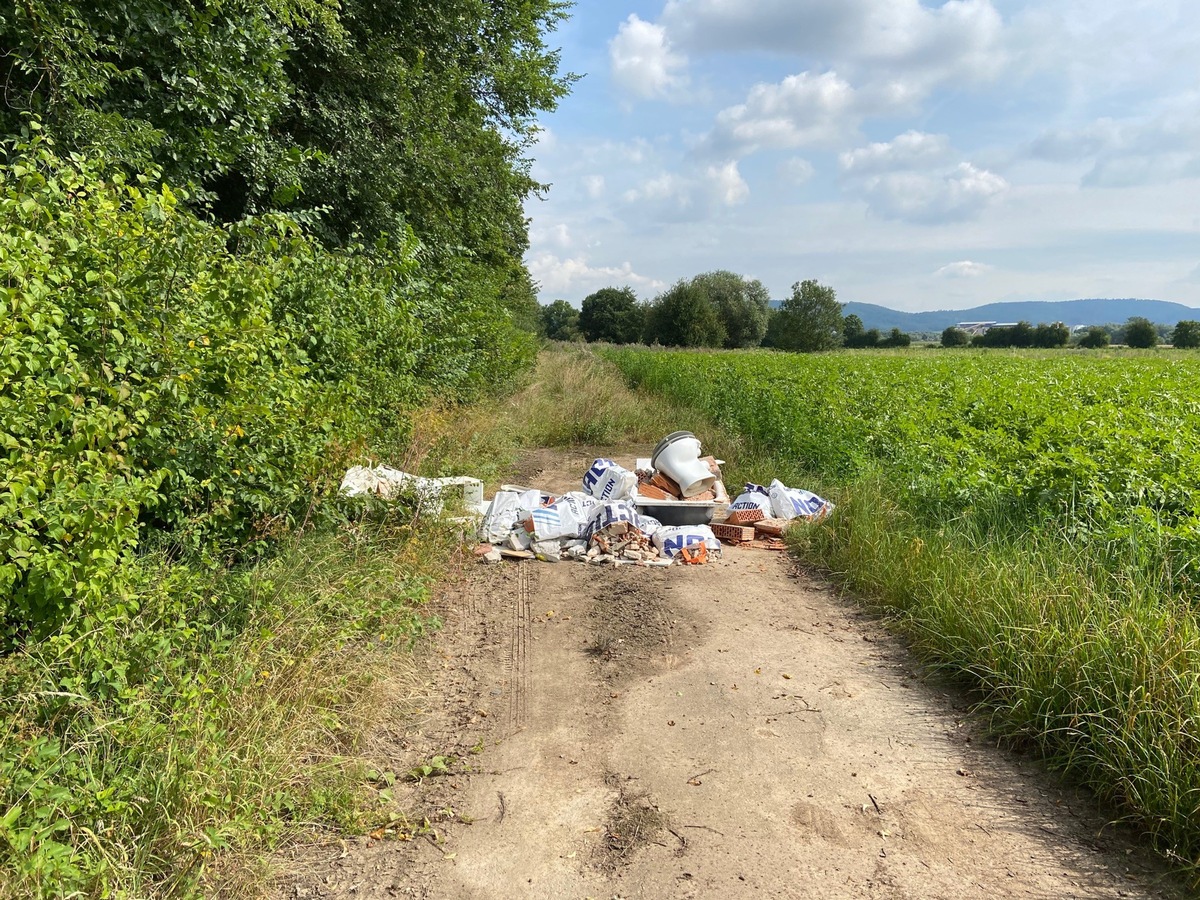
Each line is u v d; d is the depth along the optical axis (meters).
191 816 2.76
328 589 4.60
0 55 5.85
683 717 4.09
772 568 6.75
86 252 3.92
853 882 2.84
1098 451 6.68
